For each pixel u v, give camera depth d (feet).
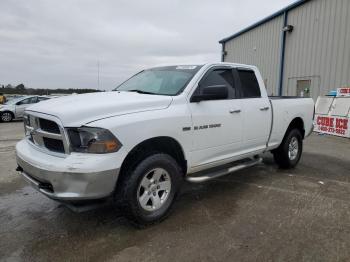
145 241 10.65
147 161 11.14
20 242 10.57
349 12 40.06
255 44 61.82
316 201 14.39
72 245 10.38
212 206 13.76
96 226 11.76
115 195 11.09
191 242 10.57
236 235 11.06
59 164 9.71
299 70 49.24
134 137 10.55
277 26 54.44
